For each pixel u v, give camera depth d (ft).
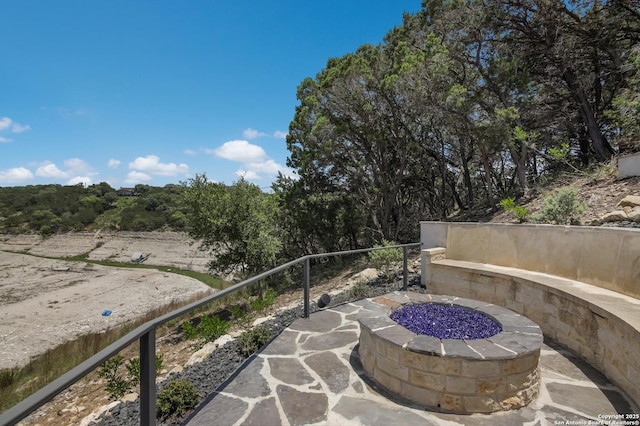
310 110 40.27
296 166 47.70
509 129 28.17
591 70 32.60
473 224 16.97
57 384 3.51
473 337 8.98
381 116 37.04
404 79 30.25
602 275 11.26
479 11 30.55
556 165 38.19
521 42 31.58
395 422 6.99
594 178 24.02
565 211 18.81
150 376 5.73
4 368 32.30
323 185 47.88
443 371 7.46
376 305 11.04
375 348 8.70
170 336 24.84
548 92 34.63
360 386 8.44
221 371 10.50
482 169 51.67
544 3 27.53
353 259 47.29
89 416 10.09
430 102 30.14
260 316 18.95
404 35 39.45
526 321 9.49
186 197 34.65
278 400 7.80
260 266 36.35
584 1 27.84
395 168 45.65
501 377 7.36
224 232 34.78
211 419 7.11
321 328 12.42
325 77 39.42
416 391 7.75
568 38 29.17
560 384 8.46
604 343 8.92
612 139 34.94
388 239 42.34
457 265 15.94
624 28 28.50
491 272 14.30
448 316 10.58
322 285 34.12
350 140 40.27
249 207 35.37
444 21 32.73
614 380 8.45
